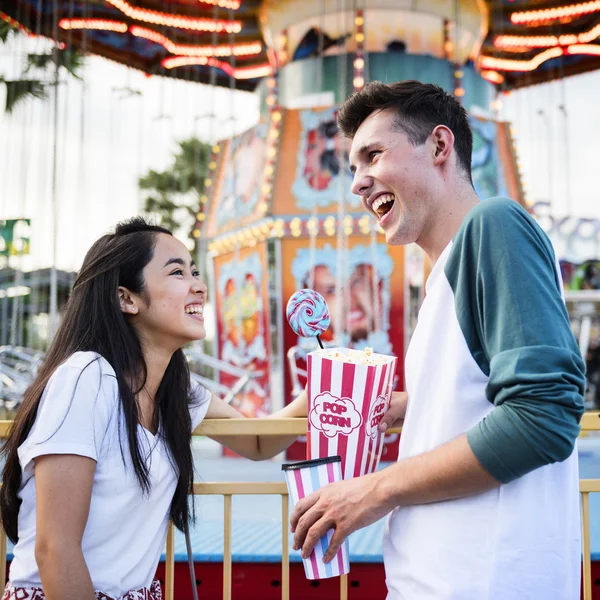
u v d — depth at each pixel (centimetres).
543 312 111
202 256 789
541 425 106
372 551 257
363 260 650
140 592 151
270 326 682
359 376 139
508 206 120
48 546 132
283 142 660
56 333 159
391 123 140
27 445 138
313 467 138
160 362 164
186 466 165
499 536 115
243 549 263
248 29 784
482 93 703
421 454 120
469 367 121
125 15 749
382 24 649
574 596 122
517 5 708
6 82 736
